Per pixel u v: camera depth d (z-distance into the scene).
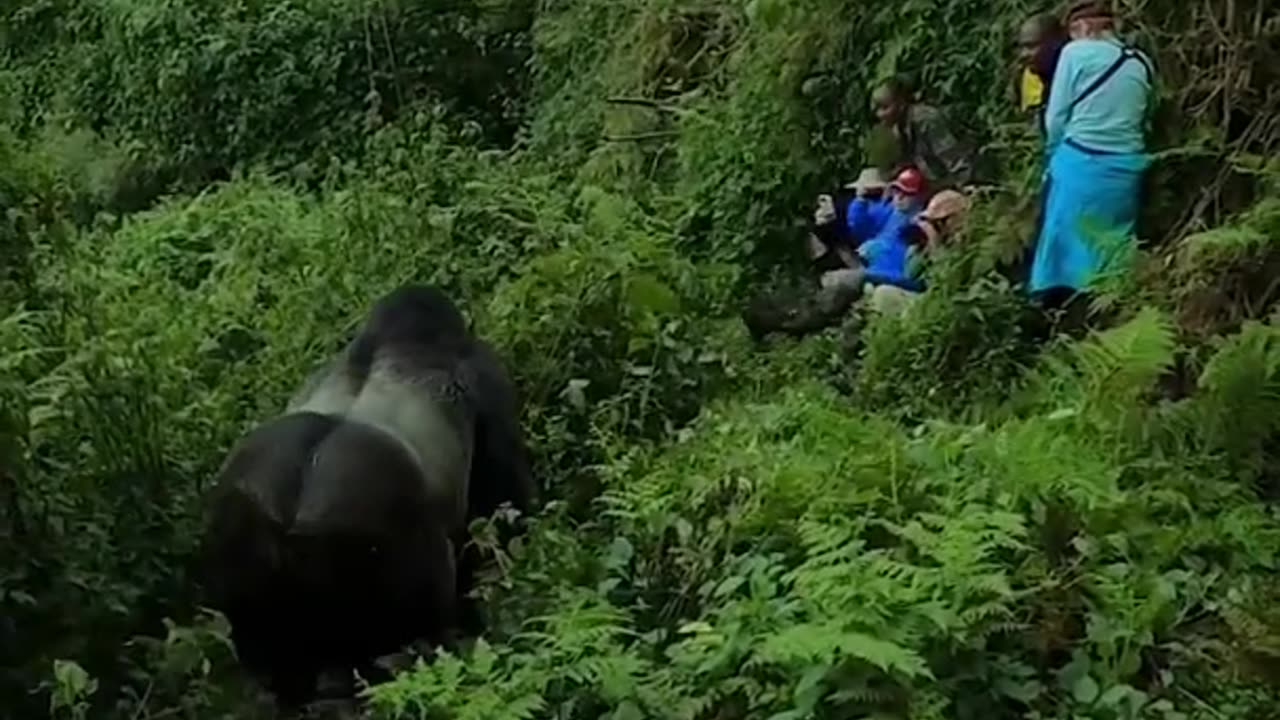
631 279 8.58
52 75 17.05
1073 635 5.28
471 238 10.03
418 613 6.12
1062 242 7.88
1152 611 5.23
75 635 5.81
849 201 10.20
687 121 11.29
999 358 7.77
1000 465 5.86
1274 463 6.48
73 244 8.29
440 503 6.46
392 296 7.16
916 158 9.50
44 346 6.60
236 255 11.06
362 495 5.92
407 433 6.56
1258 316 7.14
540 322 8.31
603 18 13.77
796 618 5.10
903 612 4.98
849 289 9.23
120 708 5.66
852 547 5.24
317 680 6.18
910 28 9.85
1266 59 7.93
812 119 10.49
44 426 6.13
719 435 6.96
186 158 15.49
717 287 9.81
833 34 10.47
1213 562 5.66
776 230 10.42
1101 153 7.81
